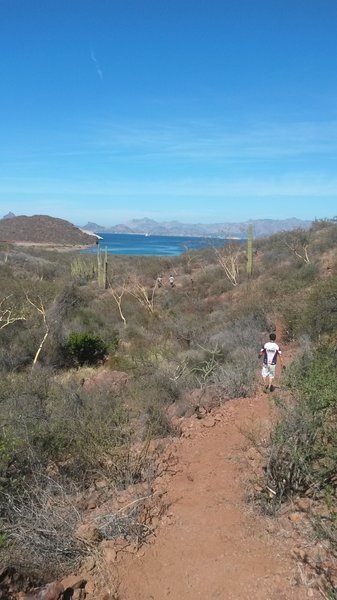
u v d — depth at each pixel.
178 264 53.28
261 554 4.38
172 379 11.62
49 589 3.85
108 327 25.25
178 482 5.99
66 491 5.86
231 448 6.81
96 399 10.26
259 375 11.56
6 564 4.10
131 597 4.06
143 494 5.67
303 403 5.42
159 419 8.42
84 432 6.80
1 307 21.80
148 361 15.40
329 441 5.14
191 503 5.42
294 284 26.16
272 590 3.92
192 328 22.33
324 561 4.13
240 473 5.95
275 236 51.34
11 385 11.58
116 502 5.54
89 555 4.57
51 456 6.74
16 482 5.49
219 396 10.01
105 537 4.87
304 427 5.09
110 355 20.42
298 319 16.80
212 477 5.99
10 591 3.91
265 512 5.00
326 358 7.53
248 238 38.56
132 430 8.06
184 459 6.71
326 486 4.71
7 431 6.55
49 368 17.95
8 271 41.19
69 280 44.03
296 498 5.05
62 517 4.95
